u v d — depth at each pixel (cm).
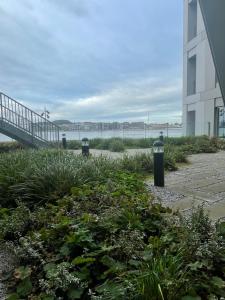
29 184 418
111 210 311
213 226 269
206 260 218
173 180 632
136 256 228
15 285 227
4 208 381
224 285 198
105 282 203
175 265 204
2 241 306
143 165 718
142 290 183
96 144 1653
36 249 251
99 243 255
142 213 318
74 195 372
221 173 716
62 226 275
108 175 519
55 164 457
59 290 206
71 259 241
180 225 273
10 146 1285
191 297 183
